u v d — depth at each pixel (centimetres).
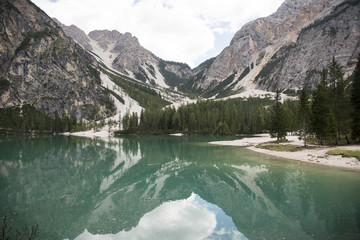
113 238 1324
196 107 16475
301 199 1956
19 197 2117
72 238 1326
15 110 15488
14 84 16638
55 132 15625
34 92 17062
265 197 2078
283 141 6944
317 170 3080
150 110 16912
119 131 15200
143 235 1365
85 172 3294
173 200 2059
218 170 3319
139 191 2339
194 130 13912
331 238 1252
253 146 6531
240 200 2028
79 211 1775
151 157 4728
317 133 5234
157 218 1642
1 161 4238
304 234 1323
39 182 2705
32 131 14388
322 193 2091
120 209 1831
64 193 2261
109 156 4944
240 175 2964
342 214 1598
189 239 1314
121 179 2859
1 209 1808
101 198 2105
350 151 3691
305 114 5372
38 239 1302
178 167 3600
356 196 1981
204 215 1703
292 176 2791
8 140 9238
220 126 13375
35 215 1681
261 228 1441
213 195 2194
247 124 13725
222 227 1475
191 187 2478
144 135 14125
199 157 4603
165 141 9244
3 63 17975
